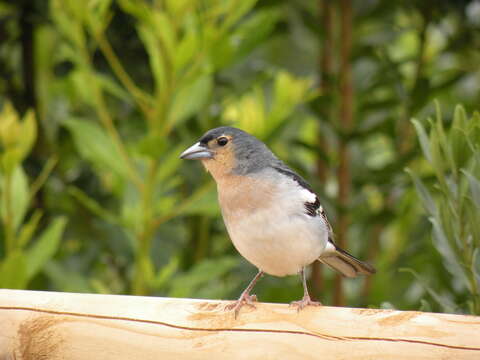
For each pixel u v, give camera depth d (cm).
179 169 1165
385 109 1183
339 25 1206
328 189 1355
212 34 945
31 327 625
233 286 1152
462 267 734
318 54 1334
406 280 1161
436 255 998
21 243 946
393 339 600
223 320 620
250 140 802
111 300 633
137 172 1005
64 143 1221
